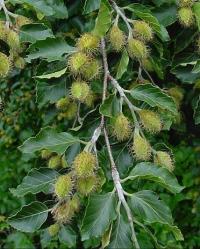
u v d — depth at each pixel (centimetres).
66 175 60
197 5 72
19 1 70
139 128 65
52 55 69
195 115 77
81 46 66
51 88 73
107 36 71
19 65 71
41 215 63
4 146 147
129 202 59
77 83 66
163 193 132
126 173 70
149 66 80
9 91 138
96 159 61
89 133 70
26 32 69
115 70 80
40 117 141
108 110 64
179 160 130
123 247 57
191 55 81
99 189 62
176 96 85
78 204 63
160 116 72
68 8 86
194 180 132
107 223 57
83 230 57
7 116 142
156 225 121
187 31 79
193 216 135
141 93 67
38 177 65
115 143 70
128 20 69
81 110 83
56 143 65
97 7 73
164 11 77
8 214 146
